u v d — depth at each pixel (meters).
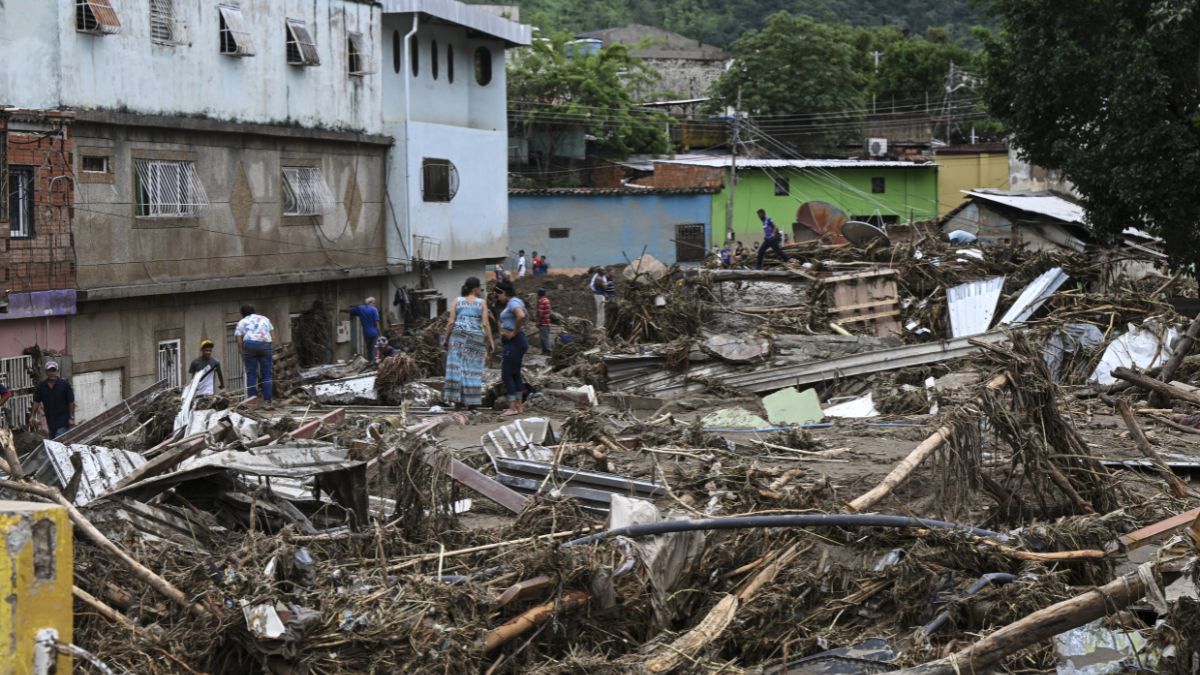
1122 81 27.44
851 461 12.10
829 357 20.25
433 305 34.56
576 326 31.67
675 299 25.27
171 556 7.40
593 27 108.25
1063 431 10.45
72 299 22.97
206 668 6.51
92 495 8.62
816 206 44.69
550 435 12.58
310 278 30.05
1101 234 29.83
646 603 7.80
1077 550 8.64
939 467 10.12
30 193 22.25
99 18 23.45
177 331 26.03
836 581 8.48
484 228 37.84
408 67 34.19
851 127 64.31
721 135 65.50
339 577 7.24
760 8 113.62
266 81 28.73
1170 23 26.72
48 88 22.81
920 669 6.57
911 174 53.28
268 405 17.50
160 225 25.45
